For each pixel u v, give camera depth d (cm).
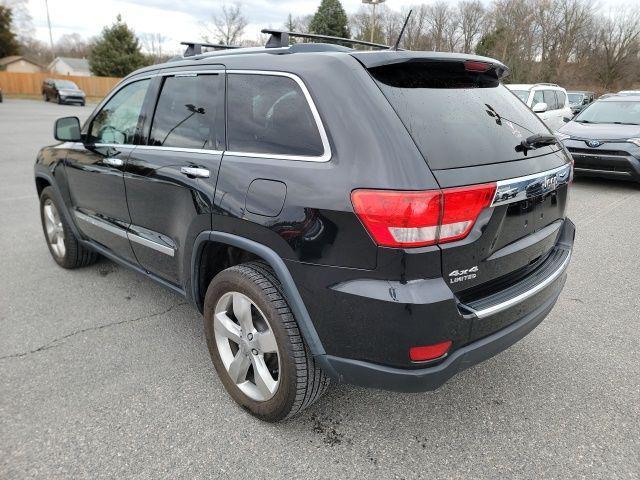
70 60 7988
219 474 220
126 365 302
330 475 221
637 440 244
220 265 285
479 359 219
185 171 267
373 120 201
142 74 335
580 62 5569
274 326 228
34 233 568
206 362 308
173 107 297
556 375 298
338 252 201
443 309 194
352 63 218
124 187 325
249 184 232
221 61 272
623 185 886
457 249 198
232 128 253
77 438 240
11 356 310
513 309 226
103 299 395
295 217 212
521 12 5062
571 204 745
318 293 210
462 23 5347
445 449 238
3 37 6084
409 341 195
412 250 189
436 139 205
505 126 241
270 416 246
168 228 293
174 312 374
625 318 372
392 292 192
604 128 850
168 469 222
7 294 401
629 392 282
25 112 2528
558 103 1230
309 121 219
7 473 218
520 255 235
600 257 506
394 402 273
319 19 4112
